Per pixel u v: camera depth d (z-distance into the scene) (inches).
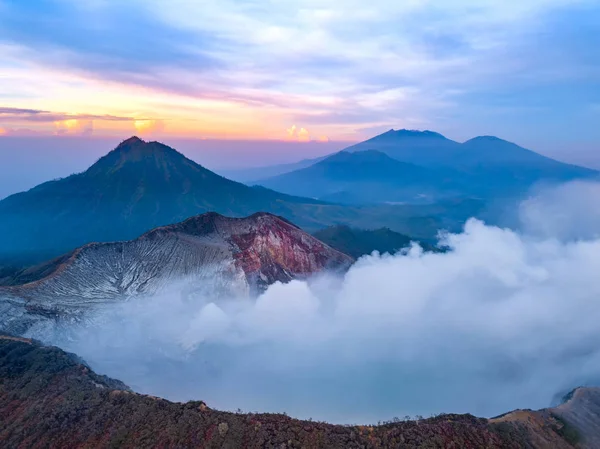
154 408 1681.8
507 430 1706.4
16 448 1552.7
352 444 1558.8
